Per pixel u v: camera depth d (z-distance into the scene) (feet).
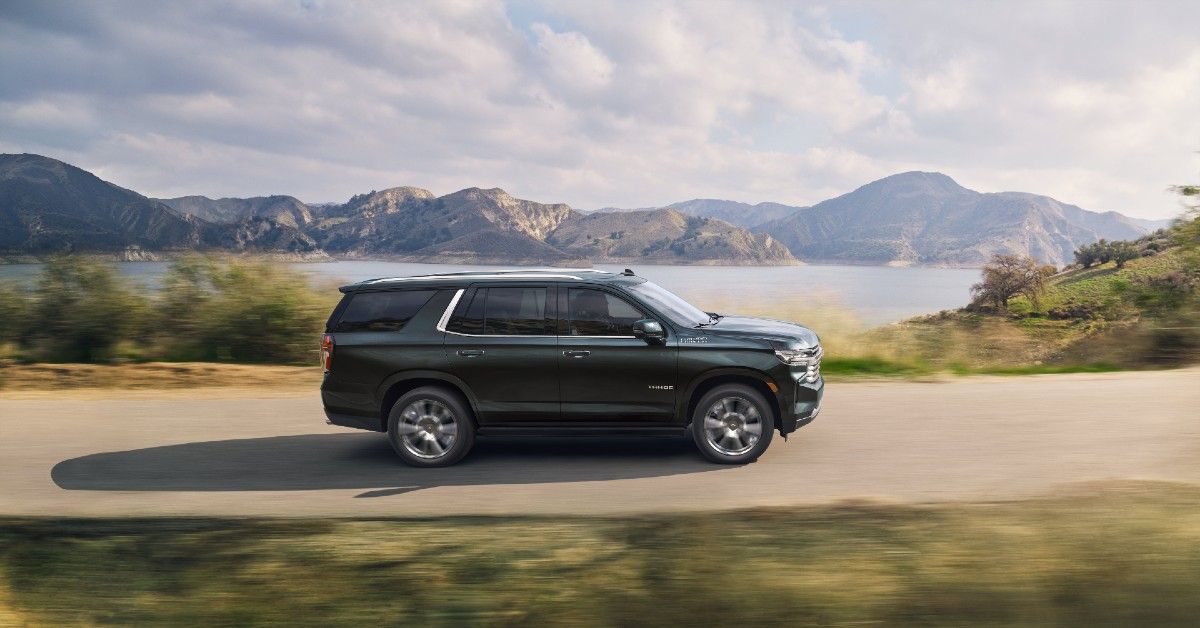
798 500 19.92
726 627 13.44
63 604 15.80
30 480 23.43
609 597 14.79
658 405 24.03
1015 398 33.40
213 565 17.15
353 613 14.90
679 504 19.94
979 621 13.08
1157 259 52.49
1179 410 30.01
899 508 18.86
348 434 29.45
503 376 24.25
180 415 32.91
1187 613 12.93
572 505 20.17
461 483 22.61
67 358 46.91
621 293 24.64
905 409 31.45
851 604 13.80
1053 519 16.90
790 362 23.72
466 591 15.38
